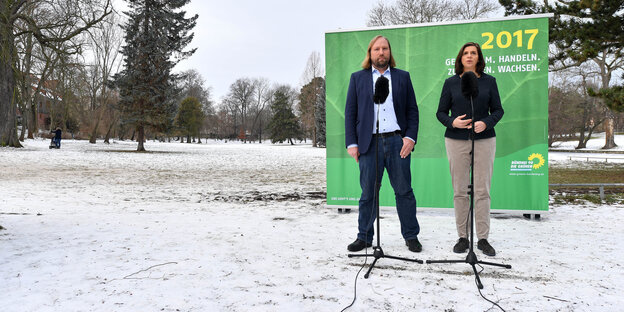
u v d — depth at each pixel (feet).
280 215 18.01
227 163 59.06
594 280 9.05
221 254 11.29
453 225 15.67
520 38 16.52
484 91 11.68
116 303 7.73
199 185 31.19
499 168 16.83
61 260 10.61
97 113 124.36
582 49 31.99
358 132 11.90
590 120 144.87
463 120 11.30
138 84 87.81
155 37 86.02
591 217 17.08
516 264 10.32
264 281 9.04
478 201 11.71
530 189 16.53
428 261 10.35
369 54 11.97
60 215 17.43
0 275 9.37
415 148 17.81
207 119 277.64
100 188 28.40
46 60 24.34
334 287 8.68
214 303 7.75
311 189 28.91
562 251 11.54
